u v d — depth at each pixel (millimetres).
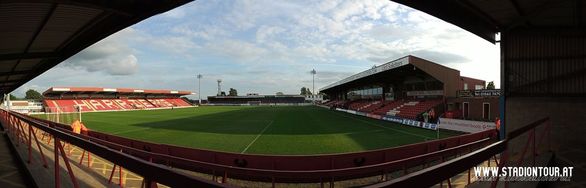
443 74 25891
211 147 13555
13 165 5723
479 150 2104
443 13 7461
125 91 67375
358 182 7574
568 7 7355
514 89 9203
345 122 26641
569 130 8414
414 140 15188
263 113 43844
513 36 9172
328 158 7480
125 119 32781
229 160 7891
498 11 7762
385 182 1283
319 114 40406
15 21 6473
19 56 9203
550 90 8750
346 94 64000
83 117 37656
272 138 16266
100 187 4922
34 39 8117
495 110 20234
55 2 5012
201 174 8141
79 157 10586
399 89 36594
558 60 8680
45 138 14086
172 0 6035
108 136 11914
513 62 9180
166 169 1455
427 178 1449
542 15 7977
